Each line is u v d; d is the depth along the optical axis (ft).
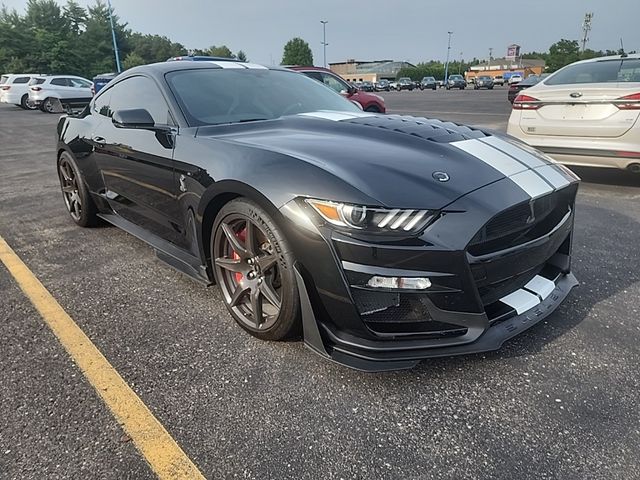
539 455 5.55
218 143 8.29
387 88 165.07
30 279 10.44
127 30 215.31
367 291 6.27
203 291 9.77
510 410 6.27
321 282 6.48
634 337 7.89
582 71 17.54
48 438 5.86
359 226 6.15
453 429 5.97
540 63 336.29
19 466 5.45
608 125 15.80
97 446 5.74
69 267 11.09
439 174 6.81
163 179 9.36
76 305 9.23
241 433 5.94
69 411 6.32
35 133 40.57
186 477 5.31
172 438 5.86
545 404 6.36
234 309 8.17
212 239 8.27
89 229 13.93
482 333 6.67
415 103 75.82
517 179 7.19
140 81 10.82
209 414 6.26
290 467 5.44
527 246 7.07
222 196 7.87
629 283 9.83
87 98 68.08
